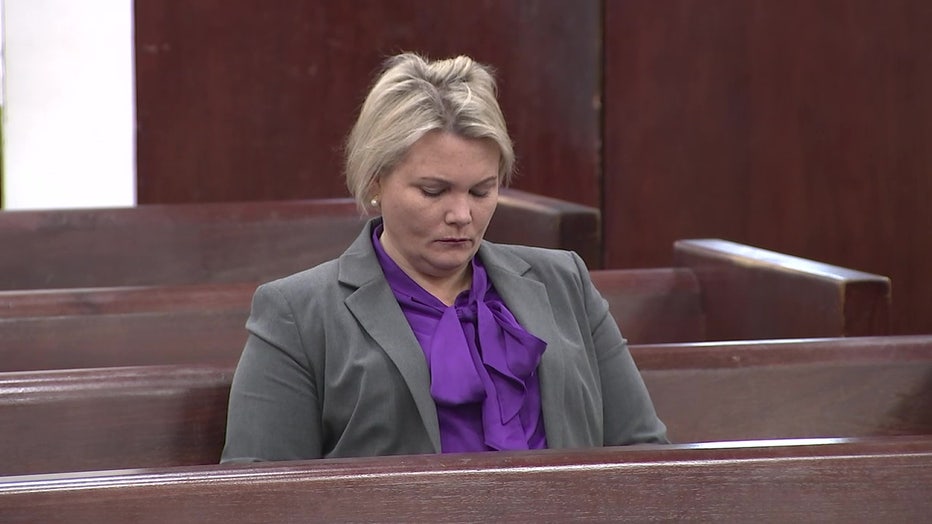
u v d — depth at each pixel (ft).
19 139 67.51
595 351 23.59
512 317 22.29
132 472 16.33
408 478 16.40
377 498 16.34
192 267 46.62
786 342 26.40
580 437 22.24
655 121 59.93
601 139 61.16
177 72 66.80
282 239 47.24
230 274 46.98
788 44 56.13
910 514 17.06
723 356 25.94
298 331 21.98
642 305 37.29
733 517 16.87
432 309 22.12
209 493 16.12
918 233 52.34
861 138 53.98
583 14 60.85
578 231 41.16
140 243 46.26
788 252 57.06
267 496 16.17
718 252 36.94
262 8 66.85
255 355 22.02
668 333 37.52
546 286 23.44
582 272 24.11
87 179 68.54
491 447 21.12
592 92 61.00
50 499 15.79
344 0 66.64
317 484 16.28
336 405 21.76
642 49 59.82
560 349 22.33
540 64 62.54
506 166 21.80
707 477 16.88
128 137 68.49
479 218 21.54
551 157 62.90
